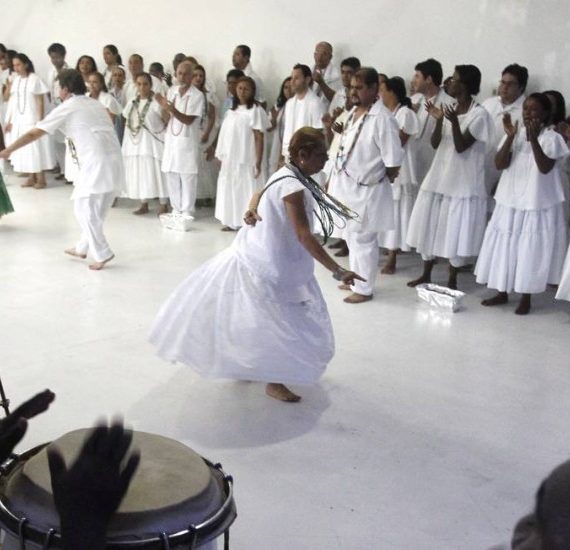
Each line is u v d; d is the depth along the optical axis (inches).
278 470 110.6
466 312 184.1
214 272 124.7
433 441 120.7
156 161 276.5
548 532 31.2
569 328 175.8
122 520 54.2
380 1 242.8
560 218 181.5
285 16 271.3
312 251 117.1
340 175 184.2
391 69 244.5
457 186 193.8
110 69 320.2
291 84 249.3
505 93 205.2
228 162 253.8
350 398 134.3
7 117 323.3
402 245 217.5
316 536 95.8
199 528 56.0
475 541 96.3
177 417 124.6
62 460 50.5
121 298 181.9
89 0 343.3
